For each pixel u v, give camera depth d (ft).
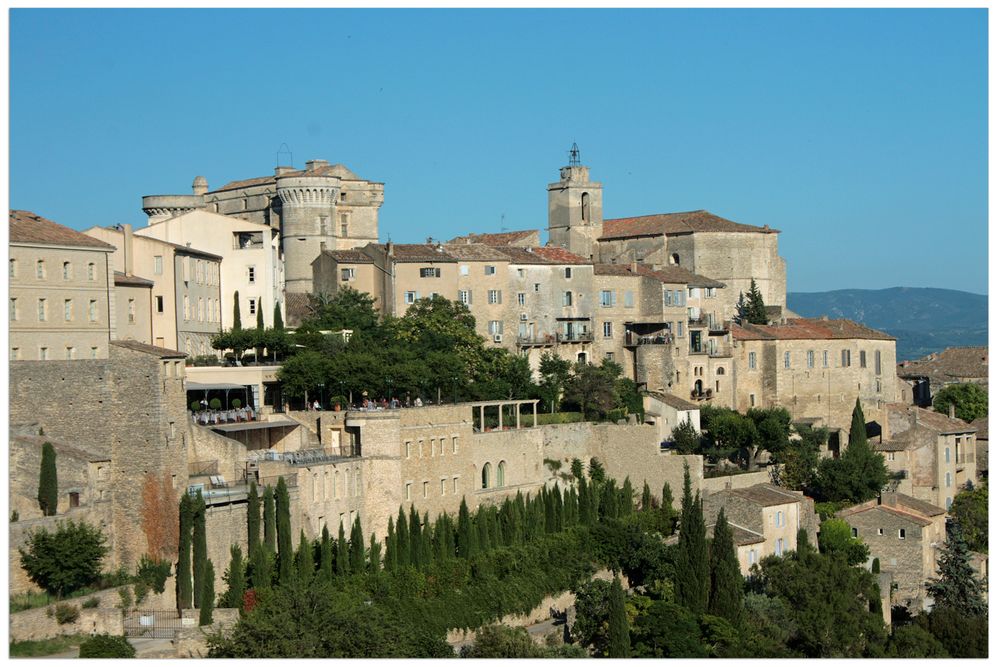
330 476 523.70
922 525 635.66
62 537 434.30
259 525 477.77
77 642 418.31
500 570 543.39
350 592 482.69
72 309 535.60
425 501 569.23
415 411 567.18
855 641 532.73
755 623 531.50
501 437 618.44
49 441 462.60
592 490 611.06
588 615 521.24
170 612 449.06
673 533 623.77
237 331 613.93
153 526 468.34
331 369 588.09
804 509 631.56
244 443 547.08
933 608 589.73
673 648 499.92
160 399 470.39
